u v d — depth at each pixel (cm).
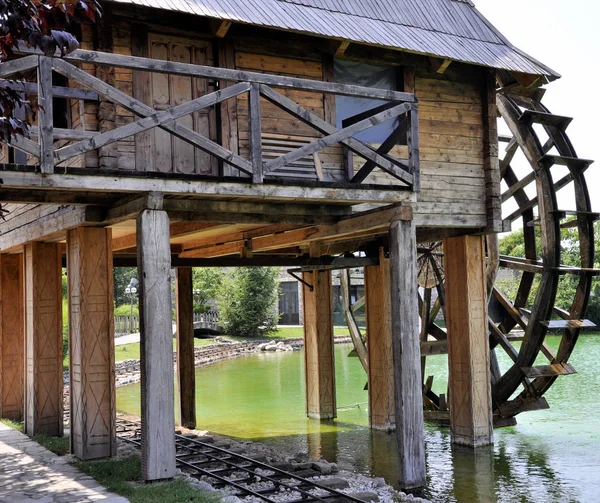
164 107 947
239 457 1098
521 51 1237
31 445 1078
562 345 1477
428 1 1236
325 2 1070
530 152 1469
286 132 1019
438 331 1636
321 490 916
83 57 734
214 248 1466
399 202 916
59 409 1178
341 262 1391
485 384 1240
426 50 1049
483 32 1245
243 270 4309
